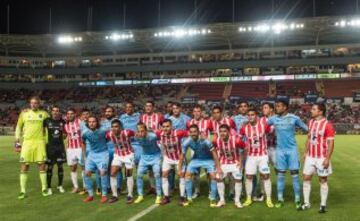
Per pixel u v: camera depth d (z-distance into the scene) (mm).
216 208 8789
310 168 8516
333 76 49906
